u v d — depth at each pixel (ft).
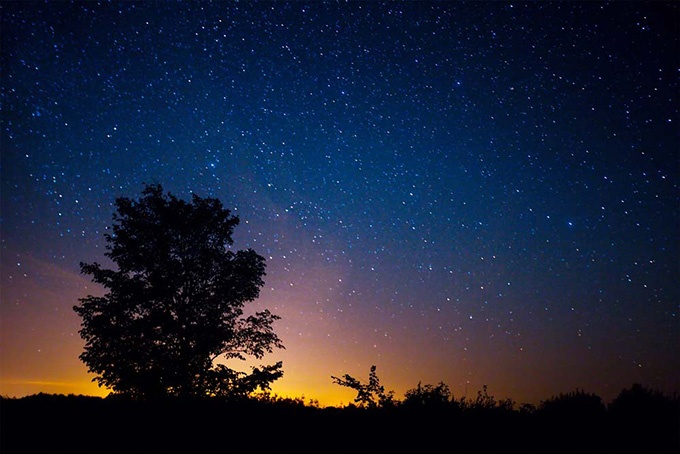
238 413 38.47
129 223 56.29
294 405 42.37
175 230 57.00
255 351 55.83
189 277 55.88
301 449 29.07
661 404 32.55
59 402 43.73
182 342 53.16
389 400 35.24
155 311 52.90
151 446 30.27
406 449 28.22
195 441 31.27
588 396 34.22
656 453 26.71
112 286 53.67
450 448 28.12
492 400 35.19
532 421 32.27
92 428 34.42
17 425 34.86
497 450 27.55
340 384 36.14
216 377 51.44
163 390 49.67
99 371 50.96
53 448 29.96
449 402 34.58
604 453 26.68
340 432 31.91
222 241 58.39
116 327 51.93
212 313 54.75
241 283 56.54
